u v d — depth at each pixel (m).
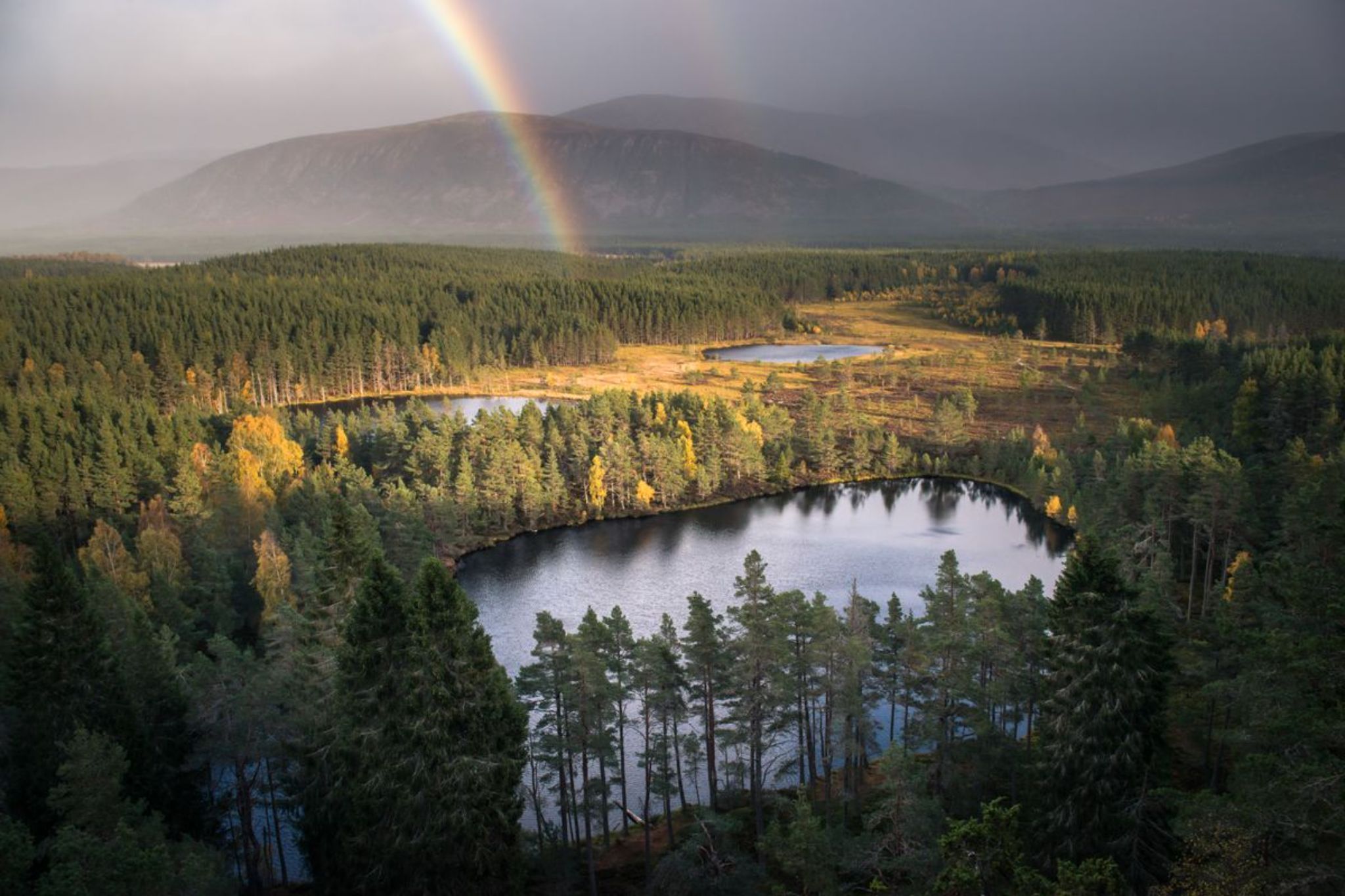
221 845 59.69
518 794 57.47
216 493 116.38
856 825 58.09
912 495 171.88
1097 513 122.50
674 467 163.75
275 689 54.88
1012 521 154.88
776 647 57.09
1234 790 36.91
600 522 156.38
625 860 59.25
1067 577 46.12
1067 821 43.28
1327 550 66.62
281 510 121.75
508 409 173.88
